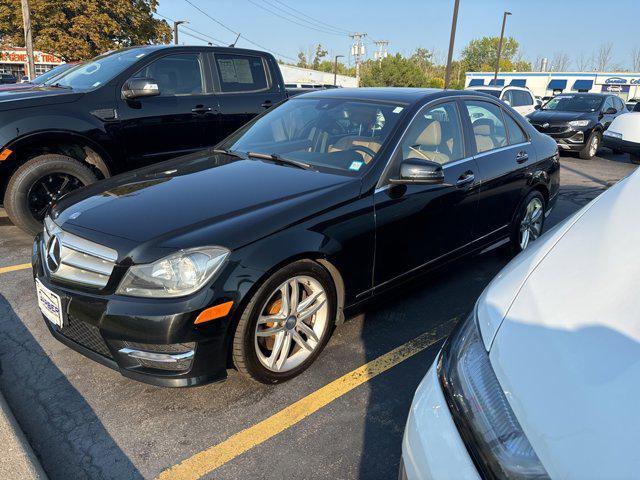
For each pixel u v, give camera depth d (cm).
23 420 247
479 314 154
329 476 219
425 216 333
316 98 397
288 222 259
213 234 238
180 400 265
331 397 270
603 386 112
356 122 347
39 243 290
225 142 395
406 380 287
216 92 578
